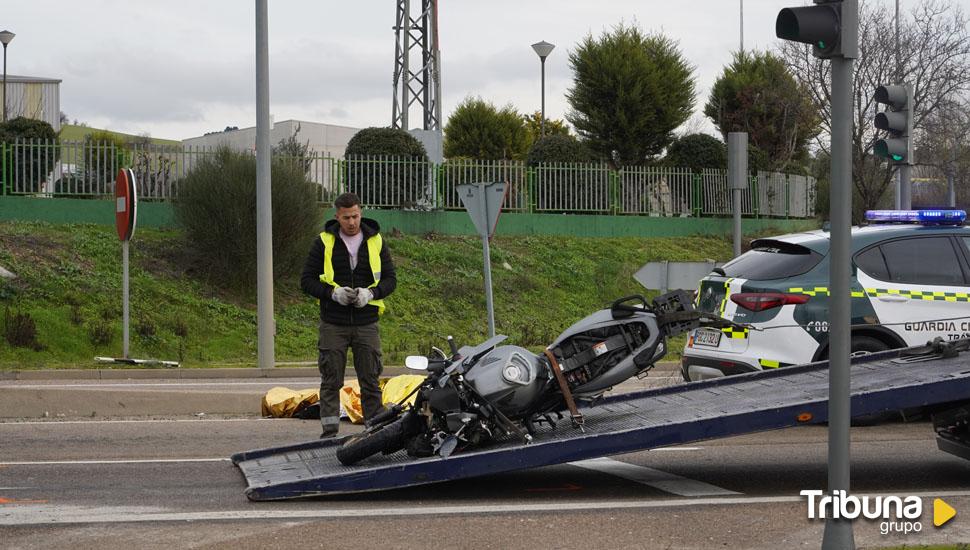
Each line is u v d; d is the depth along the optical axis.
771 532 6.04
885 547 5.62
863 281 10.15
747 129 37.00
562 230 27.11
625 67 32.12
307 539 5.95
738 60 38.47
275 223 21.00
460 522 6.34
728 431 7.05
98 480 7.70
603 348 7.47
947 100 30.86
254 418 11.01
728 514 6.50
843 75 4.96
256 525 6.29
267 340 16.73
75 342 17.86
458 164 26.17
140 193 22.81
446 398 7.17
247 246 20.83
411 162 25.42
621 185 28.16
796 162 35.38
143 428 10.25
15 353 17.17
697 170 29.75
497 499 7.04
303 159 23.97
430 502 6.95
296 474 7.29
